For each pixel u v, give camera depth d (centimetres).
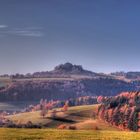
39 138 6166
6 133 6744
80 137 6350
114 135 6750
